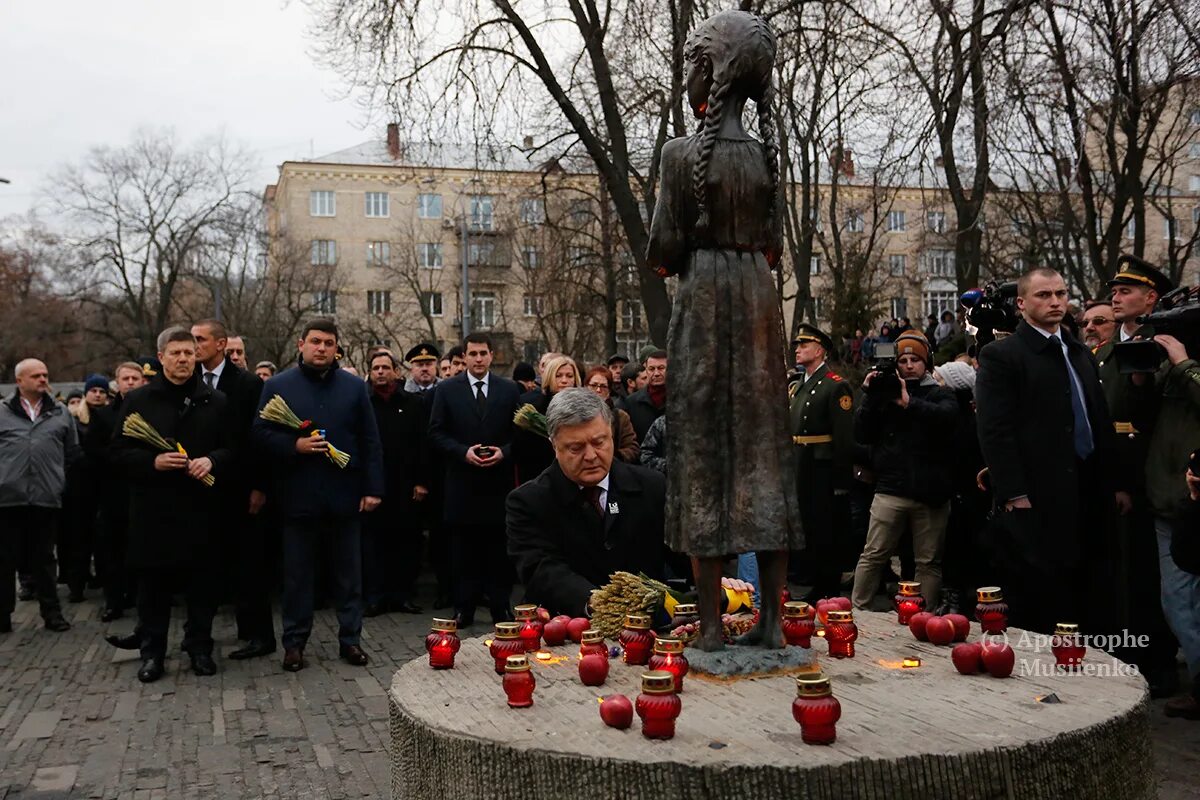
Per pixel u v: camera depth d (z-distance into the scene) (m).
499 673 3.29
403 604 9.70
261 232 43.16
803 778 2.23
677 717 2.56
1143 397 5.59
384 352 9.55
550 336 38.59
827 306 24.00
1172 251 21.73
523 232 36.78
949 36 12.04
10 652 8.32
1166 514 5.42
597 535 4.47
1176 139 19.14
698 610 3.20
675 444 3.08
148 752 5.49
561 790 2.39
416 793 2.77
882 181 13.01
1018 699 2.79
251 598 7.82
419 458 9.62
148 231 41.72
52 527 9.45
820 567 8.68
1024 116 12.49
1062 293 5.33
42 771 5.21
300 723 5.98
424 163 16.61
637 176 19.48
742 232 3.06
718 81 3.03
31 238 49.31
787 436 3.08
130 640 7.75
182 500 7.06
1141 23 10.98
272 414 7.21
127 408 7.11
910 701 2.79
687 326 3.06
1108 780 2.51
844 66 15.48
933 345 18.55
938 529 7.36
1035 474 5.31
